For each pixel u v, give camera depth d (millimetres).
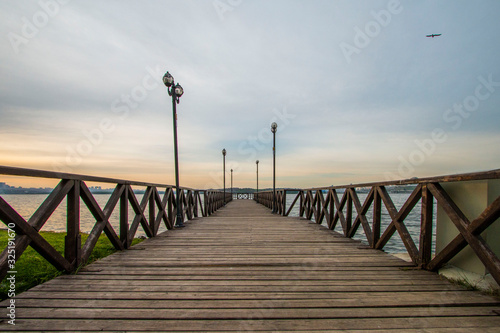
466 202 2328
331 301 1738
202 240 4102
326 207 5605
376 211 3422
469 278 2148
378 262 2756
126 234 3428
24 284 2039
